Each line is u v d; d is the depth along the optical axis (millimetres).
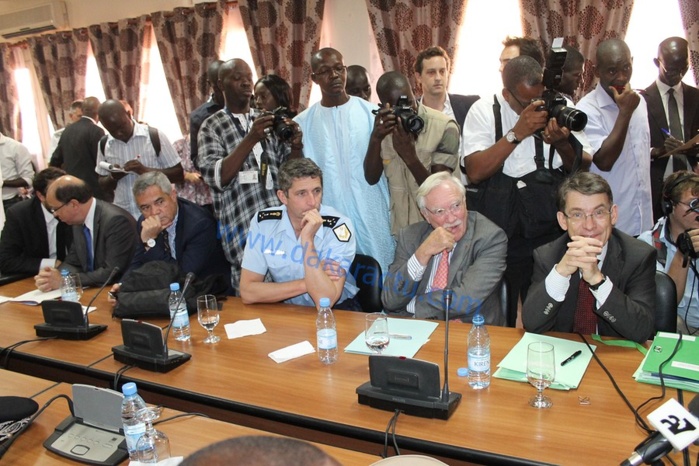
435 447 1242
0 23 6258
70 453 1292
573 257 1633
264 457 460
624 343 1681
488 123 2537
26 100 6785
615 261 1792
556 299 1703
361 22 4609
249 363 1741
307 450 477
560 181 2402
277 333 1967
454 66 4250
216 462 456
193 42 5246
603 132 2826
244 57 5215
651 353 1511
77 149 4477
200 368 1732
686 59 3146
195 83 5332
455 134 2758
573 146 2336
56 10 5992
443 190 2012
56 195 2789
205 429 1359
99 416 1353
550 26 3928
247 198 2783
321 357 1734
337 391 1523
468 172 2545
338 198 2785
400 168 2738
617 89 2787
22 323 2285
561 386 1438
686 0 3553
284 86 3424
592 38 3809
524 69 2373
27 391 1617
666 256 2186
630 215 2836
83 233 2928
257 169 2812
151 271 2260
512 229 2471
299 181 2135
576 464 1131
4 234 3162
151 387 1647
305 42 4742
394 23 4383
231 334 1985
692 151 2764
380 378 1433
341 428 1349
